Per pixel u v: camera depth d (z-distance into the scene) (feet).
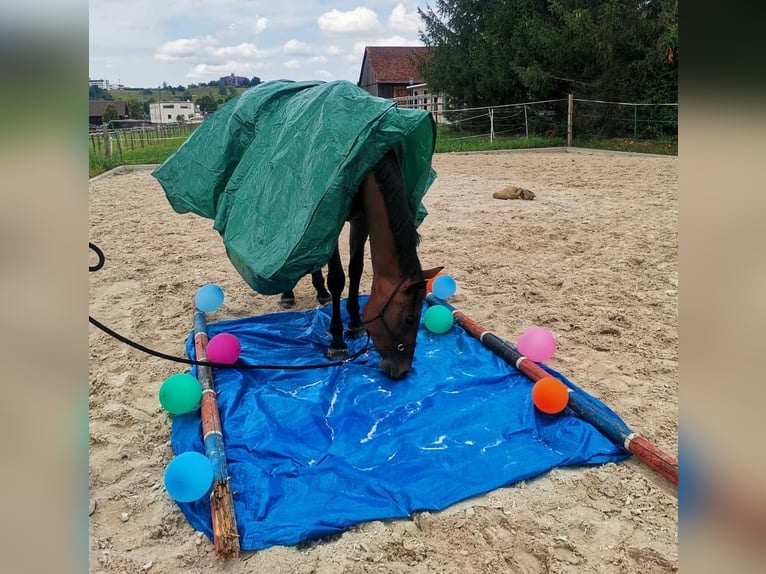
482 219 25.82
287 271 9.87
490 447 9.39
